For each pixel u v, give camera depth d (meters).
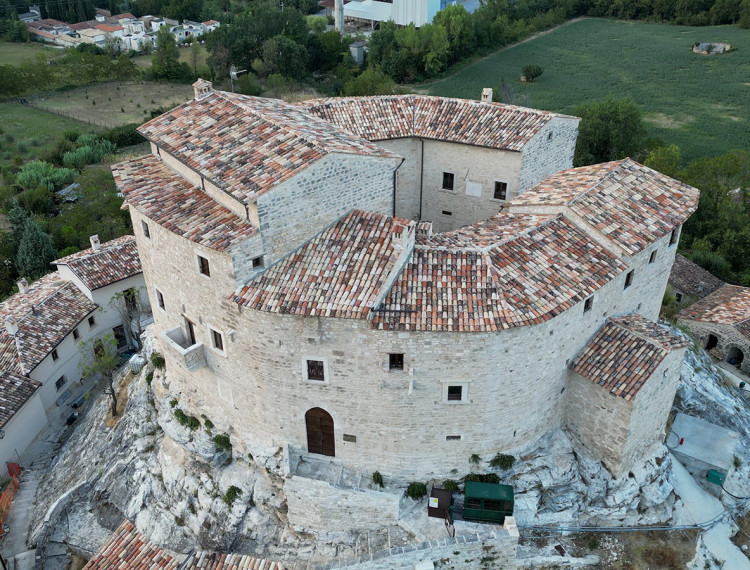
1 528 43.91
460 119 48.69
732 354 57.91
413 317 31.05
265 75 131.25
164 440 42.03
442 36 134.88
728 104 121.56
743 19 164.38
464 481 36.03
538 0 182.12
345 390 33.91
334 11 172.12
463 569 34.31
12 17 173.38
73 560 41.88
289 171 31.92
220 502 37.78
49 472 48.06
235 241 31.09
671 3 175.25
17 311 55.16
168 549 38.31
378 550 34.47
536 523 35.78
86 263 58.38
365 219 34.59
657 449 39.09
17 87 127.25
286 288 32.03
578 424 37.31
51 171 94.00
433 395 33.53
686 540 36.72
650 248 38.06
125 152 106.75
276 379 34.53
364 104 50.12
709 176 81.50
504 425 35.09
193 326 37.62
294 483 35.12
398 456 35.59
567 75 137.50
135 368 51.12
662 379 35.75
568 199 37.56
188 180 37.38
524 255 34.28
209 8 183.38
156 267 38.59
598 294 35.44
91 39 167.12
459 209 49.94
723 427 43.91
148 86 136.12
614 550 35.72
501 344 32.22
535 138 46.03
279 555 36.06
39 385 50.16
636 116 91.25
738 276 72.50
